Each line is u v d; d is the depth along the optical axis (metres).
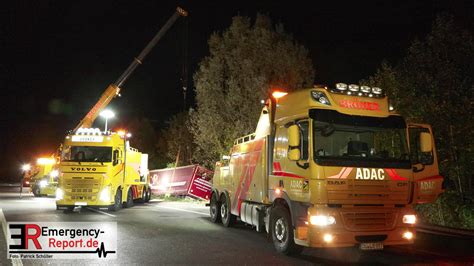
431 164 9.95
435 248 10.42
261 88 21.30
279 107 10.44
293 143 8.81
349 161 8.72
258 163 11.41
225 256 9.41
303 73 22.00
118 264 8.59
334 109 9.13
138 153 24.12
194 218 16.67
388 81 14.55
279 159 9.97
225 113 23.28
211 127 23.28
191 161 31.66
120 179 20.05
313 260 9.11
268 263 8.77
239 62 22.48
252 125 21.62
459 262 9.02
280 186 9.78
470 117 12.64
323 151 8.78
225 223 14.10
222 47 23.33
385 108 9.61
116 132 20.59
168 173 26.69
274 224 10.06
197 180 24.23
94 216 16.95
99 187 18.42
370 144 9.27
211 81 23.48
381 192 8.84
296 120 9.41
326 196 8.45
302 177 8.84
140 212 19.14
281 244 9.70
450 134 13.08
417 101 13.62
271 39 22.20
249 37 22.62
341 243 8.52
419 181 9.61
